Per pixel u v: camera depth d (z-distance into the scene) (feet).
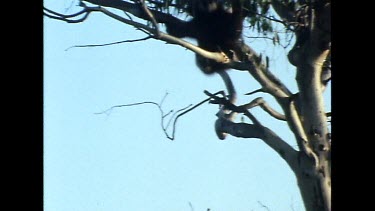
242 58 104.22
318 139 106.52
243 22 101.81
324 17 98.02
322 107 105.60
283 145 107.96
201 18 101.60
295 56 103.65
